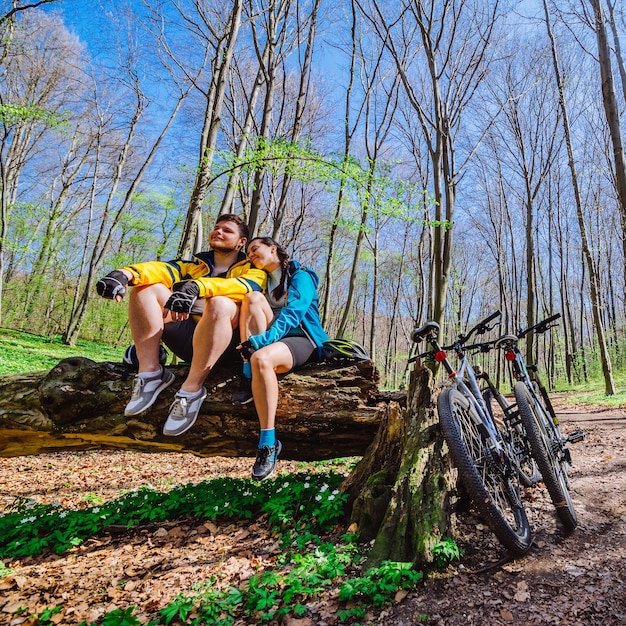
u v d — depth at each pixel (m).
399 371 33.34
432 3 9.55
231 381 3.25
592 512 3.22
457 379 2.80
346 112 13.77
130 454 7.66
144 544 3.21
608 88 8.51
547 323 3.41
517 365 3.48
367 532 2.78
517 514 2.65
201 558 2.88
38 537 3.45
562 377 29.95
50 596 2.60
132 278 2.78
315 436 3.42
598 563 2.44
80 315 21.22
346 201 11.05
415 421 3.04
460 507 3.06
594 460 4.82
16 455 3.70
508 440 3.12
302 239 21.28
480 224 28.09
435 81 9.61
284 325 2.93
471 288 34.12
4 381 3.44
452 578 2.34
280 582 2.41
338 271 25.53
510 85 16.52
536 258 27.11
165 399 3.21
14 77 17.33
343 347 3.39
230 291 2.77
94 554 3.13
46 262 24.30
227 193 7.99
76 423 3.33
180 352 3.14
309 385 3.30
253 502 3.46
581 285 28.22
